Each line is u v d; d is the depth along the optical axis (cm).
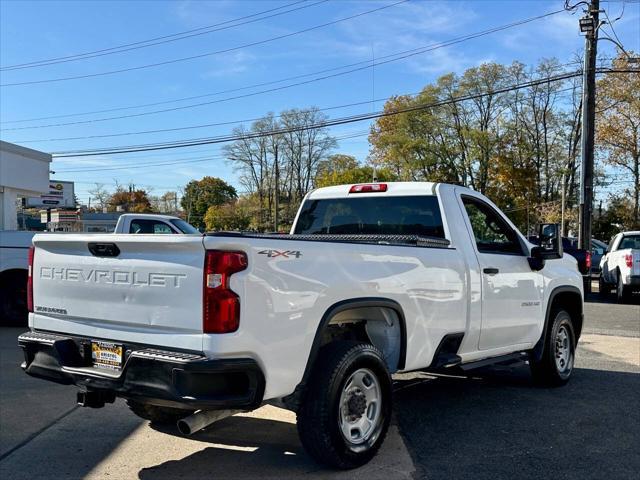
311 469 432
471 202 601
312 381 405
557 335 684
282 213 7369
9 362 798
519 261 624
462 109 5538
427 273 498
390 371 465
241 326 359
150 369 370
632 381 714
